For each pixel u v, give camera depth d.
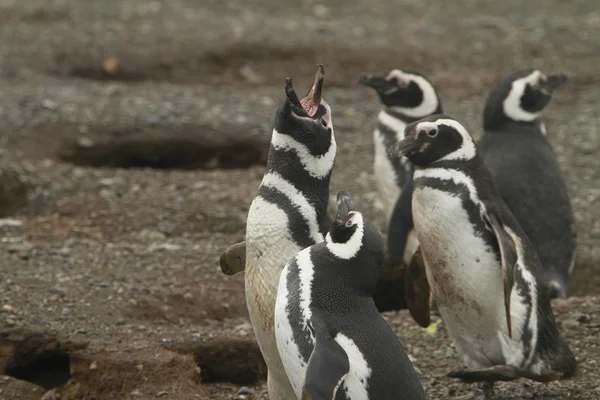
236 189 16.98
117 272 12.80
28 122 19.00
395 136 14.61
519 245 9.43
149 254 13.54
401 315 12.22
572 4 31.36
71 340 10.91
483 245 9.45
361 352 7.54
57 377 11.14
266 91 23.05
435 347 11.22
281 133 8.37
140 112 19.98
